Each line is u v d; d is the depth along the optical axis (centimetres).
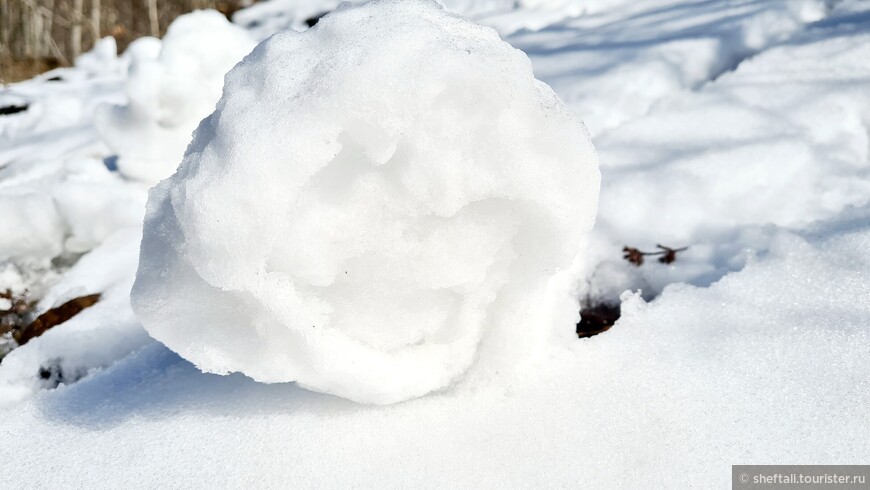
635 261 69
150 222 45
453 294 46
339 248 41
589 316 66
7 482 45
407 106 38
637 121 98
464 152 40
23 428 52
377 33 41
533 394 47
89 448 47
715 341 51
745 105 94
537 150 41
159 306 44
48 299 88
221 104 44
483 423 45
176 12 534
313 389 46
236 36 109
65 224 99
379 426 46
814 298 54
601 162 88
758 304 54
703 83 109
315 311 42
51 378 71
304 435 45
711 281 62
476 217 43
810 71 98
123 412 52
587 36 140
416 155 40
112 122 106
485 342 48
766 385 46
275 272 40
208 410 50
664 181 80
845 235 62
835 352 48
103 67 261
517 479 40
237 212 39
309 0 288
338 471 42
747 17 120
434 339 47
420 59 38
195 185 40
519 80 40
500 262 45
